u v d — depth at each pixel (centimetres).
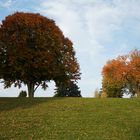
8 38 6438
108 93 10150
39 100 4081
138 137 2656
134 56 9994
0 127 2867
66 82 6744
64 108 3581
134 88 9962
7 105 3756
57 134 2692
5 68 6394
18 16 6594
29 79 6469
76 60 6800
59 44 6531
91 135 2677
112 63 10144
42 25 6538
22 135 2670
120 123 3031
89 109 3544
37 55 6331
